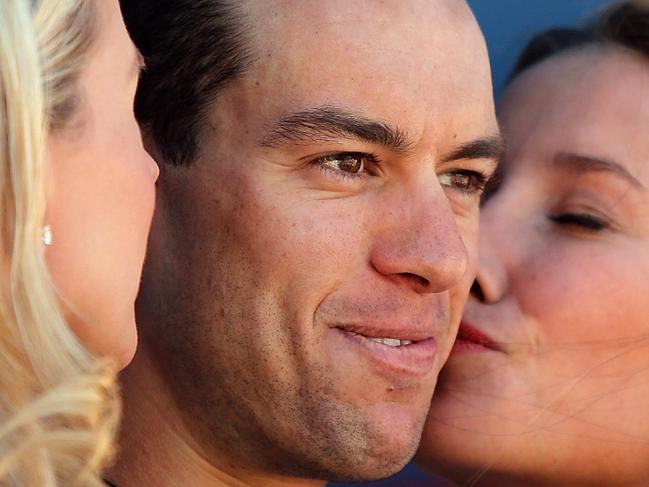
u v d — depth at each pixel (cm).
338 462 435
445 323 462
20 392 294
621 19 583
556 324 548
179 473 449
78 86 318
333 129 423
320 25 427
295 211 426
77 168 315
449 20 450
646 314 553
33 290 293
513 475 557
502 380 548
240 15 432
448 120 440
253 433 438
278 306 428
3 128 293
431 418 553
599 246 554
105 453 305
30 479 289
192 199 435
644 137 560
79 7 320
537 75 591
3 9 294
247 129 427
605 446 556
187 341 438
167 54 440
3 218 295
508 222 565
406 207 435
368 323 433
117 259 323
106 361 311
